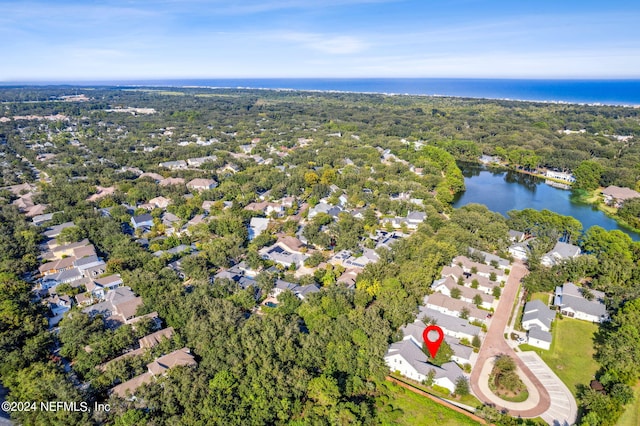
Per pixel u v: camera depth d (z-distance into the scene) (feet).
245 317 376.07
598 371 329.11
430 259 455.63
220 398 270.46
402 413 285.02
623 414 286.25
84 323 344.69
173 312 370.73
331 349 322.34
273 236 566.36
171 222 613.52
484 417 278.46
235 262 494.18
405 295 392.68
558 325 388.57
